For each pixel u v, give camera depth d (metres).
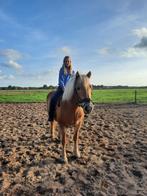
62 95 2.41
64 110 2.34
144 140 3.36
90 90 2.23
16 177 2.12
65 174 2.17
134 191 1.88
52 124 3.20
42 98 12.02
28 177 2.10
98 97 12.68
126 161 2.51
